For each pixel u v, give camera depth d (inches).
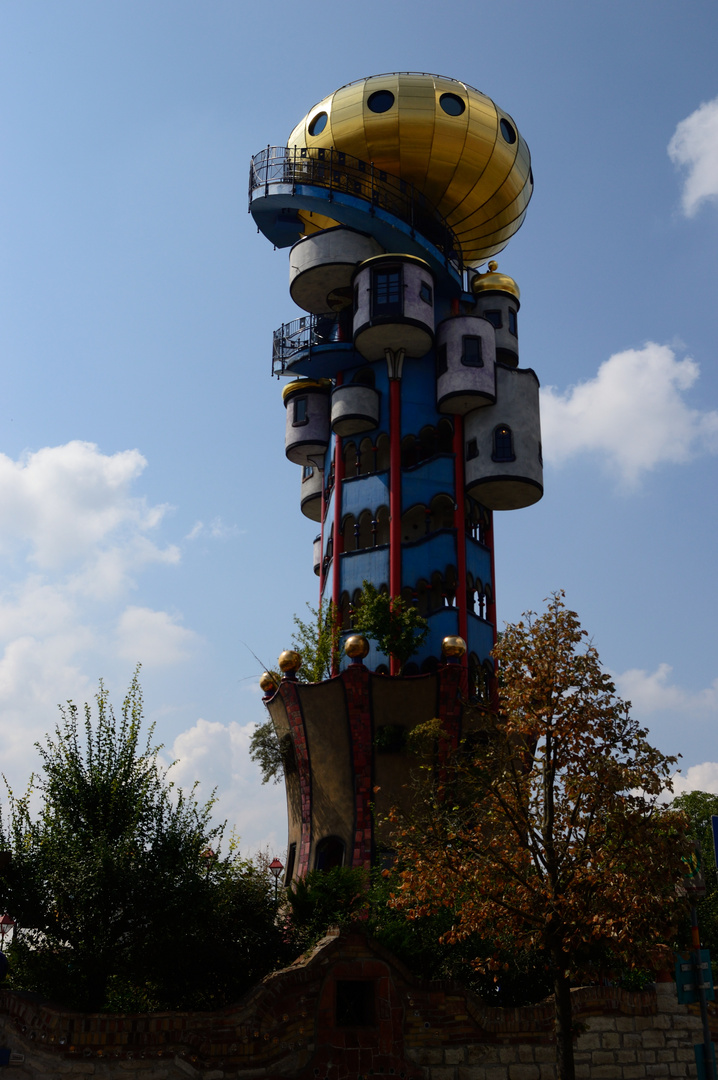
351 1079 797.9
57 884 803.4
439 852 784.9
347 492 1867.6
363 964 833.5
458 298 2027.6
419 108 1934.1
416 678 1565.0
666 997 906.1
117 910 808.3
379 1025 820.6
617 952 738.2
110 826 841.5
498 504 1897.1
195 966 859.4
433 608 1806.1
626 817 726.5
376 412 1875.0
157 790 866.1
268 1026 786.8
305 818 1583.4
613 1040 879.7
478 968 813.9
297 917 950.4
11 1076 745.0
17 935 826.8
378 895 992.2
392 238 1927.9
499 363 1889.8
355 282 1889.8
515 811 778.2
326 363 1964.8
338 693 1573.6
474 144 1959.9
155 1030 757.3
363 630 1670.8
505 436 1830.7
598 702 765.9
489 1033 848.3
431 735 1434.5
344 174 1936.5
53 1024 746.2
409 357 1903.3
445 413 1879.9
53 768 864.9
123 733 887.1
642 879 712.4
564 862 753.0
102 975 812.0
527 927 784.9
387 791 1544.0
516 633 800.3
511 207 2071.9
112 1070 741.3
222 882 866.8
